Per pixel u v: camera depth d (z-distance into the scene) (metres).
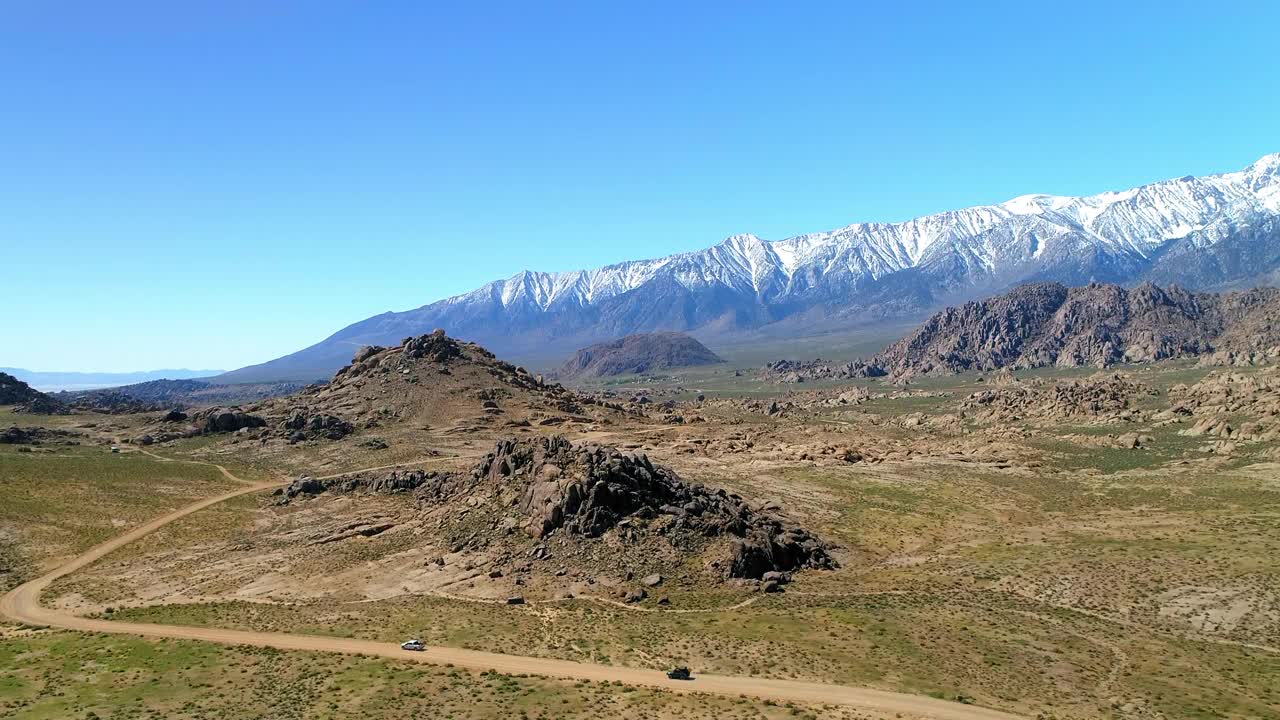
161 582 104.81
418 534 118.00
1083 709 62.62
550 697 64.81
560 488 110.56
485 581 98.88
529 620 85.88
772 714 61.16
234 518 134.62
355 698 65.19
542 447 124.12
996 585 94.00
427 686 67.50
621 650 76.44
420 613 89.00
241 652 77.00
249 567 110.19
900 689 66.31
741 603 90.00
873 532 123.75
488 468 130.50
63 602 97.12
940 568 102.38
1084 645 75.56
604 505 108.19
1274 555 94.69
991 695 65.25
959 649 74.69
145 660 74.88
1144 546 103.69
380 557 110.62
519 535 108.62
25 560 112.69
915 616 83.44
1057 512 131.00
